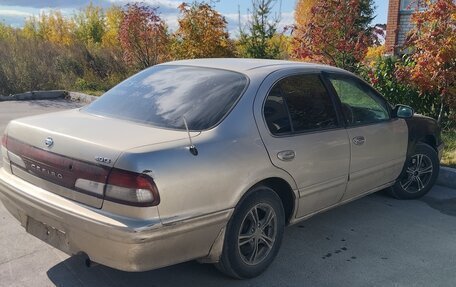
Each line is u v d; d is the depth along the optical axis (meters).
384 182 4.98
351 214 5.04
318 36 8.70
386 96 8.57
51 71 16.88
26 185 3.37
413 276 3.74
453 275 3.77
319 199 4.10
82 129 3.31
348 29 8.77
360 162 4.47
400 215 5.04
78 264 3.80
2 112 11.73
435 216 5.04
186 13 12.16
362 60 9.02
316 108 4.12
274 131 3.66
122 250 2.84
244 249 3.55
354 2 8.67
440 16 7.13
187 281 3.59
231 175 3.26
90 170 2.96
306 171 3.87
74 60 18.03
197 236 3.11
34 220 3.37
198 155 3.12
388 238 4.45
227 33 12.32
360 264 3.93
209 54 12.05
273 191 3.66
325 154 4.04
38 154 3.27
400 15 15.20
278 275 3.71
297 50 8.99
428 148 5.52
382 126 4.77
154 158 2.91
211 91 3.68
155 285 3.53
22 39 18.58
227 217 3.26
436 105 8.34
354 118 4.49
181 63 4.34
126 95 3.96
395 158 5.01
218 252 3.31
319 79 4.28
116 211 2.87
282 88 3.89
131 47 14.23
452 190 5.92
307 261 3.96
